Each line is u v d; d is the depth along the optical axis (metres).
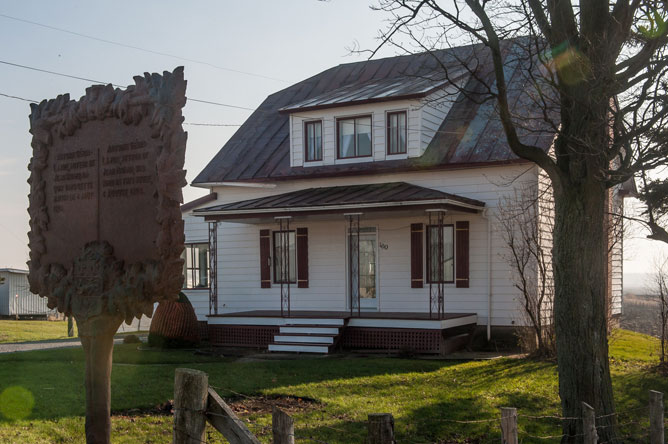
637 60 9.27
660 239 11.59
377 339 17.83
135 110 6.22
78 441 8.02
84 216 6.69
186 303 19.59
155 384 11.43
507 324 18.42
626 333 24.62
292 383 12.16
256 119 26.03
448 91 21.42
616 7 9.34
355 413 10.11
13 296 44.38
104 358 6.51
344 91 23.19
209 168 23.64
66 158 6.89
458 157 19.17
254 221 21.27
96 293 6.41
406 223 19.89
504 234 18.38
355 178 20.83
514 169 18.45
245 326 19.19
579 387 8.99
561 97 9.56
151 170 6.13
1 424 8.30
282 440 4.31
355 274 20.61
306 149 21.77
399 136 20.28
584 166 9.23
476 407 10.92
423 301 19.58
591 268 9.19
